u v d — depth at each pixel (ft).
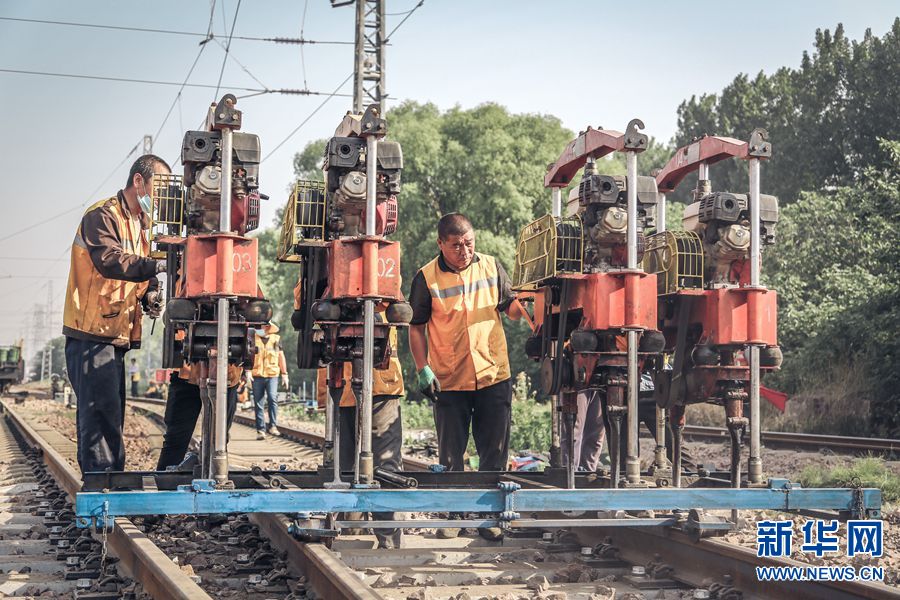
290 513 17.81
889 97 164.86
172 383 26.27
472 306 23.67
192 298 18.84
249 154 19.02
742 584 17.10
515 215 137.18
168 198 20.51
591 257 20.85
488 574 18.62
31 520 24.56
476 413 24.36
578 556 20.48
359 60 96.53
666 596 17.24
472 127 148.87
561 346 21.25
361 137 19.30
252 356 19.83
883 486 33.86
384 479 21.90
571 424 22.06
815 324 79.00
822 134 172.96
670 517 19.69
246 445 54.13
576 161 23.09
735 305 20.31
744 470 43.57
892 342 68.85
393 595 17.02
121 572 18.01
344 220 19.74
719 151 21.62
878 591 14.26
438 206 150.61
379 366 19.58
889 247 76.59
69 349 24.72
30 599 16.30
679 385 21.36
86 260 24.04
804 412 71.82
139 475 21.13
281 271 204.95
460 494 17.95
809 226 99.86
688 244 21.33
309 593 16.44
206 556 19.71
